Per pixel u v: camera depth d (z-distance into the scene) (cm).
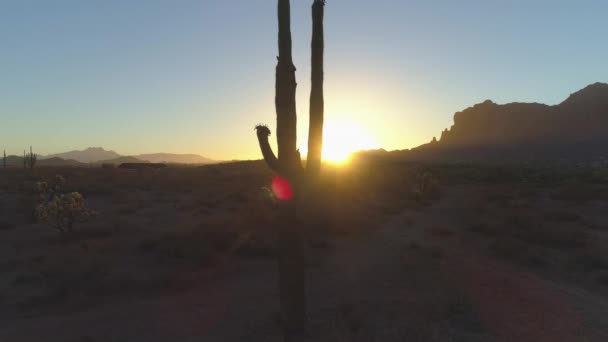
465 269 1035
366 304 796
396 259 1129
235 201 2183
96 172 4512
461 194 3048
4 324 721
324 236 1404
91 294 851
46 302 809
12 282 915
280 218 652
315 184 660
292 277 645
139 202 2131
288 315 648
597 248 1264
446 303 793
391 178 3731
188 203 2139
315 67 649
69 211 1338
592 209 2116
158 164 6712
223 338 666
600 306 811
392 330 687
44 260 1049
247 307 790
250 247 1160
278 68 636
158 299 835
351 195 2403
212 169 5731
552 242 1332
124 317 748
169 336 673
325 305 794
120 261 1069
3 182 3095
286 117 635
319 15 644
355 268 1043
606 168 7456
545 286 922
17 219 1644
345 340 649
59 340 661
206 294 862
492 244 1266
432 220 1814
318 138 656
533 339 661
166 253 1115
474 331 687
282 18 632
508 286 911
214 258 1068
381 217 1834
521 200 2527
